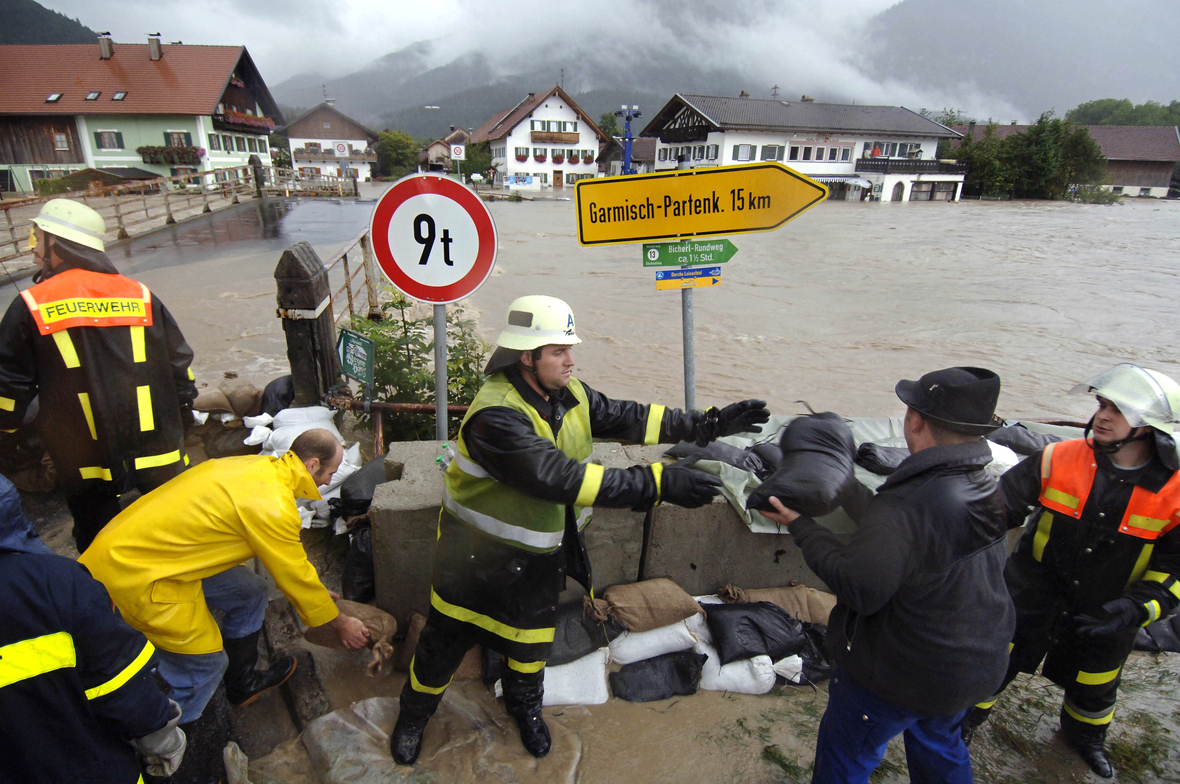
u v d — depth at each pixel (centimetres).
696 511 323
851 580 185
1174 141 6931
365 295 1038
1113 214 3988
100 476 312
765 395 768
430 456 349
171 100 4250
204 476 219
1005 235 2575
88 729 159
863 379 831
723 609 314
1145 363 912
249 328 897
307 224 2084
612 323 1088
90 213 305
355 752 249
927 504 185
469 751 255
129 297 308
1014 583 274
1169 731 289
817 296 1331
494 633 235
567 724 274
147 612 209
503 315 1072
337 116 7888
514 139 7150
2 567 145
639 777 252
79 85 4278
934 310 1218
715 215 379
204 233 1828
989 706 276
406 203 346
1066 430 456
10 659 141
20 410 296
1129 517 241
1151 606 233
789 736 273
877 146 5703
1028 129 5800
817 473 210
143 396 313
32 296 284
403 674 297
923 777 224
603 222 385
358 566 330
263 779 246
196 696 223
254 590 261
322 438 240
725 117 5384
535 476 200
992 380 181
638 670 297
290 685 288
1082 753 275
